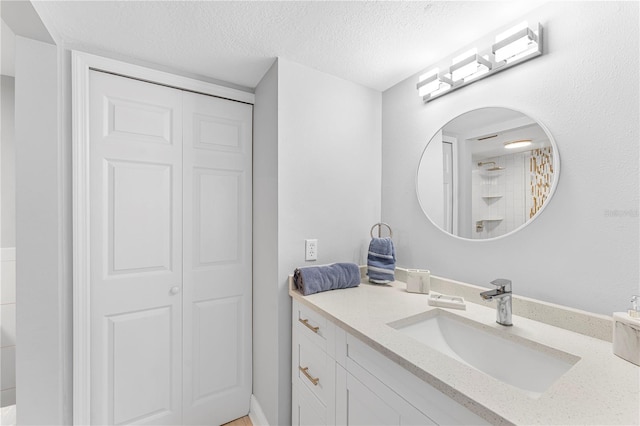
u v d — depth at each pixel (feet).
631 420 1.83
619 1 2.95
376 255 5.21
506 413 1.90
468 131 4.42
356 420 3.32
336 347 3.67
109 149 4.67
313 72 5.18
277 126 4.81
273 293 4.94
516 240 3.80
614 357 2.63
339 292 4.74
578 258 3.24
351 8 3.64
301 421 4.52
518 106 3.80
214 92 5.53
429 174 5.02
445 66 4.80
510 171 3.86
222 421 5.63
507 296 3.39
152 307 5.01
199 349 5.45
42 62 3.97
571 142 3.29
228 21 3.90
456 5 3.58
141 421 4.91
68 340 4.34
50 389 4.01
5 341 5.57
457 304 3.93
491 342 3.35
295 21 3.91
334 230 5.40
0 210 5.58
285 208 4.86
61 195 4.21
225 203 5.71
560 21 3.39
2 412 5.09
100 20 3.85
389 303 4.17
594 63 3.12
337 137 5.44
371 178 5.89
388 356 2.78
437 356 2.65
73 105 4.31
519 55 3.71
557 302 3.40
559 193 3.39
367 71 5.27
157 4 3.56
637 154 2.83
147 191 4.98
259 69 5.23
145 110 4.97
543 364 2.89
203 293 5.49
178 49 4.58
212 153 5.58
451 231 4.63
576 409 1.94
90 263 4.52
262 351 5.43
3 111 5.65
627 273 2.89
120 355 4.76
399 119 5.65
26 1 3.22
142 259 4.93
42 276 3.97
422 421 2.49
